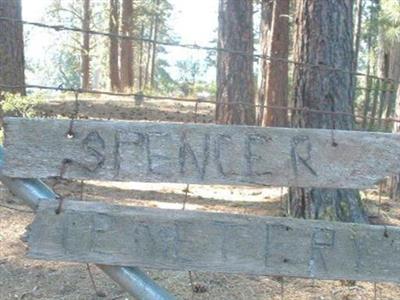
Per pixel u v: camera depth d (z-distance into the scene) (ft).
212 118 46.83
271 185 8.59
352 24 17.65
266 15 48.08
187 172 8.57
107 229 8.50
